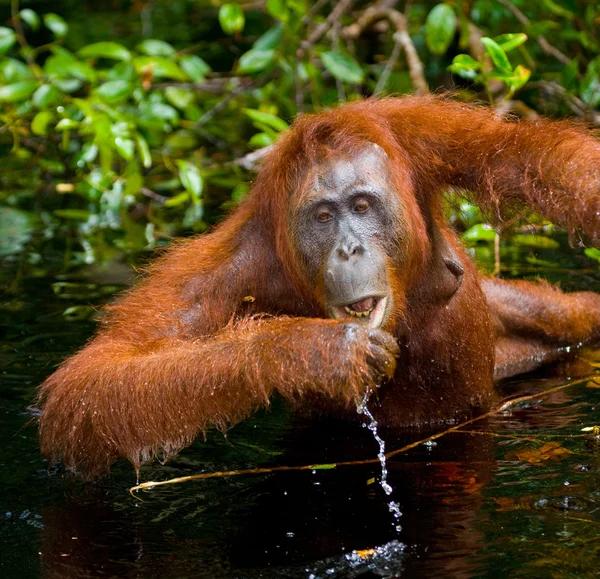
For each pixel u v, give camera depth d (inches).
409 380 352.8
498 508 272.4
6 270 514.0
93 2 1015.0
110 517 283.0
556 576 234.4
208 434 347.3
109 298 466.0
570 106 595.5
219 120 740.0
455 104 358.0
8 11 946.1
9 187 674.8
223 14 615.8
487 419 350.6
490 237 495.5
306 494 293.0
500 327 424.2
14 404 361.4
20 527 277.6
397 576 240.2
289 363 272.5
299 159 313.4
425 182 335.3
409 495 286.4
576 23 645.9
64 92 634.2
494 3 637.9
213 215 591.5
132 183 570.6
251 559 253.3
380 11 685.9
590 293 454.6
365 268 288.0
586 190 306.8
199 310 333.4
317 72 646.5
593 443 317.7
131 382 293.3
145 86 589.6
